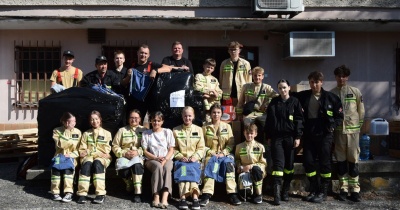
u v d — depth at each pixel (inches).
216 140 284.8
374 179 304.0
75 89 289.1
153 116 276.2
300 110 275.4
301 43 377.1
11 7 384.8
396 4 405.4
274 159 276.1
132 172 268.7
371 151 379.2
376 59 408.2
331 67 404.8
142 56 308.0
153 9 394.3
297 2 375.2
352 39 405.7
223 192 290.8
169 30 396.2
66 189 261.1
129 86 299.3
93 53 392.5
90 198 268.2
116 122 287.4
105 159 271.4
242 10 398.0
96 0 388.8
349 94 292.4
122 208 252.8
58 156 267.1
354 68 406.0
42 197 267.6
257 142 284.4
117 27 383.9
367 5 403.2
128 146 278.4
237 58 332.2
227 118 316.8
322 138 279.9
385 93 407.8
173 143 276.5
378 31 404.5
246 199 280.1
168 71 299.6
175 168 269.3
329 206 272.8
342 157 289.7
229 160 275.1
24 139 369.7
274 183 274.8
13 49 389.1
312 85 281.3
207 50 404.8
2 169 341.1
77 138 275.9
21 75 391.9
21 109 390.3
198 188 263.6
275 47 402.3
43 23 362.6
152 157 270.7
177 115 293.4
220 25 374.9
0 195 269.3
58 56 392.8
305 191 299.0
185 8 396.2
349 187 292.7
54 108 284.4
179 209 256.4
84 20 353.4
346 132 286.5
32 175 278.8
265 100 304.3
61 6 386.9
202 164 276.7
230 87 330.0
